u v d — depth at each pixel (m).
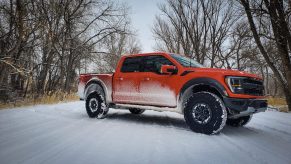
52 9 17.06
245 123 6.05
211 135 4.80
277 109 11.88
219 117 4.74
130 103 6.24
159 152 3.42
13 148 3.42
